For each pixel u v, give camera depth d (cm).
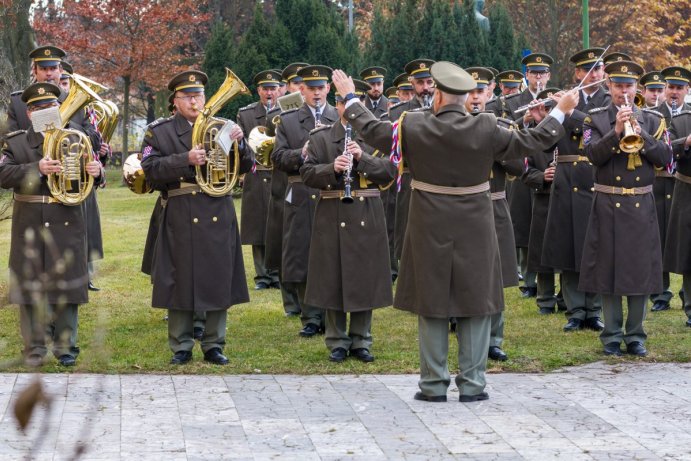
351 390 855
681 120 1169
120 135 4409
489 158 809
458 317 820
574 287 1135
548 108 1107
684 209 1142
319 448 689
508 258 1029
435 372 816
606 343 1005
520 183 1347
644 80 1284
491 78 1105
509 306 1288
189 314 957
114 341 1051
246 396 830
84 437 631
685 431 727
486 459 664
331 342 982
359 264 969
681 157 1132
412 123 810
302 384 877
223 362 952
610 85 1011
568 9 3728
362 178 977
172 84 949
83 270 937
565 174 1148
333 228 976
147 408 789
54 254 463
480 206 816
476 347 817
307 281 990
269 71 1445
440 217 809
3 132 470
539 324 1164
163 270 948
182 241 941
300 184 1099
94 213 1281
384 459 665
